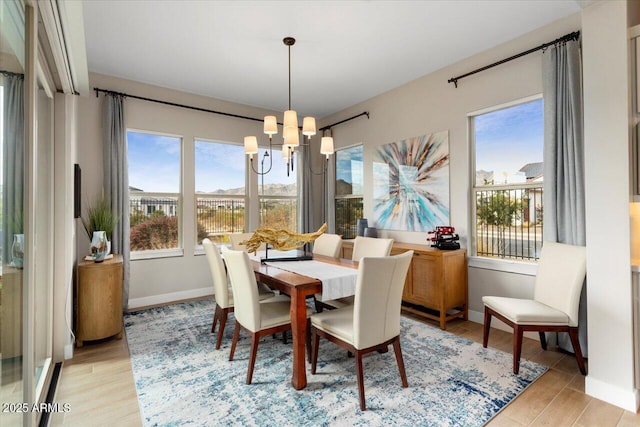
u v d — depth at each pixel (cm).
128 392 211
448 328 323
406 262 210
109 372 237
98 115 370
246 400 201
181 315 364
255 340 221
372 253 322
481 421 180
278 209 521
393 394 206
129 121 390
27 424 143
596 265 204
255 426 177
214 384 220
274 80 395
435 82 375
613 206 197
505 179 322
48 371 225
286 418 183
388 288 202
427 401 198
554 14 267
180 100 427
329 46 314
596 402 198
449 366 242
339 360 254
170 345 284
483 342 277
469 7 255
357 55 333
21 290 142
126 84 388
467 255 346
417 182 396
